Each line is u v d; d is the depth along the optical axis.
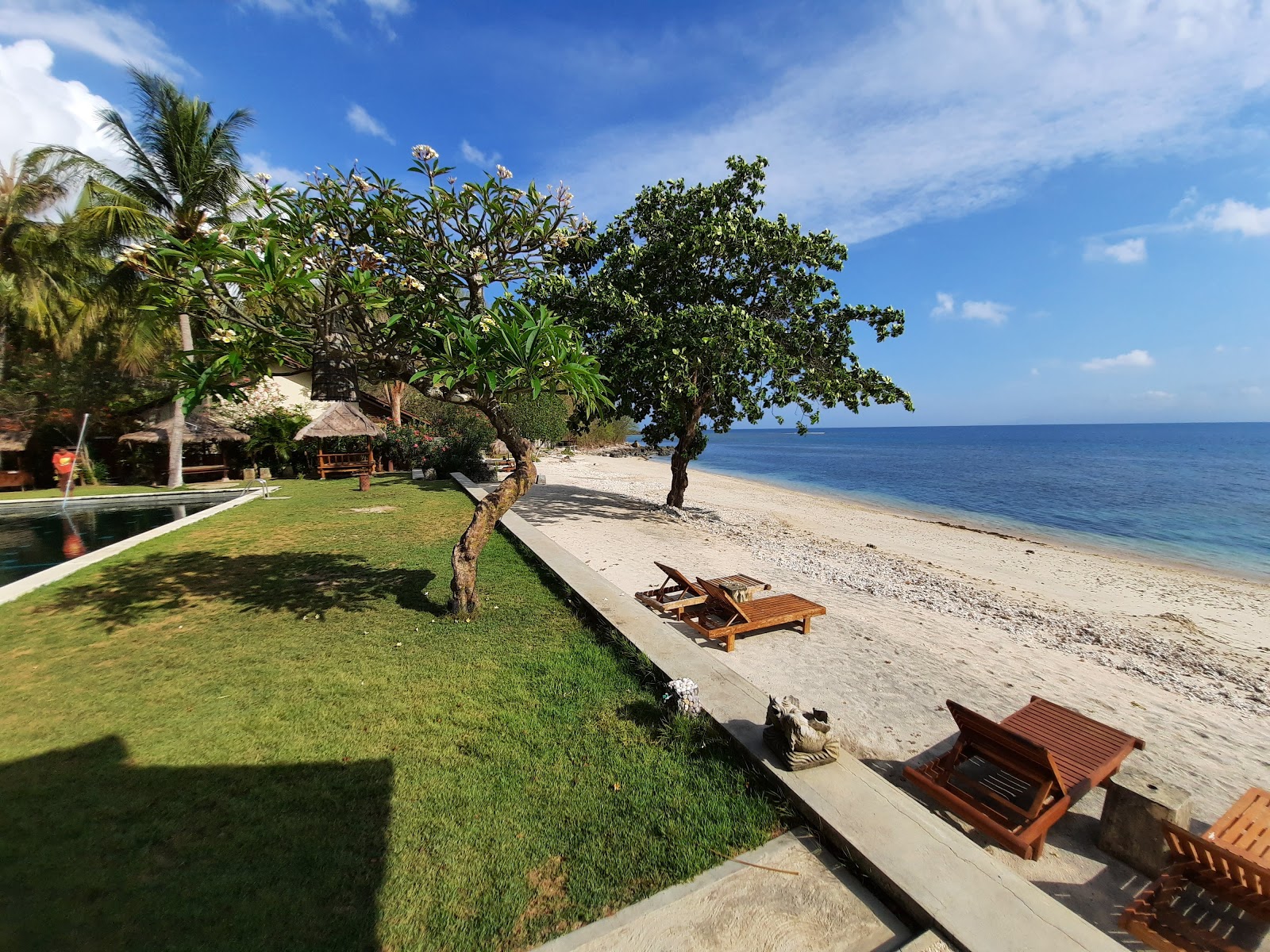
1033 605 10.16
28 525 13.84
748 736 3.89
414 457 23.84
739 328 12.63
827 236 14.99
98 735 3.98
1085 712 5.61
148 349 20.78
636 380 13.81
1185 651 8.18
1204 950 2.64
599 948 2.43
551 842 3.04
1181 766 4.75
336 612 6.48
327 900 2.63
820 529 17.53
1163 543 17.73
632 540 11.94
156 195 18.55
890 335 14.83
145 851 2.89
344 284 4.85
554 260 6.38
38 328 20.94
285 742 3.90
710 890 2.75
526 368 5.33
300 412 26.00
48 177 20.23
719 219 13.99
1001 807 3.68
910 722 4.93
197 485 20.66
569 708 4.45
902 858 2.83
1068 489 30.91
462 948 2.41
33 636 5.79
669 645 5.41
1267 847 3.07
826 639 6.84
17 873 2.72
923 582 11.05
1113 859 3.38
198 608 6.62
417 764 3.68
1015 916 2.52
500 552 9.41
